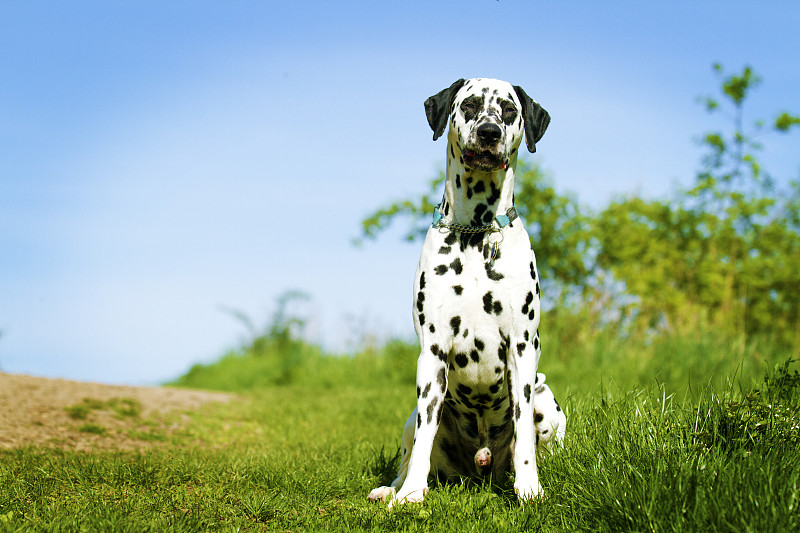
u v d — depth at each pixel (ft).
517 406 12.80
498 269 12.88
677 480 10.45
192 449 19.45
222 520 11.69
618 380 29.99
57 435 20.48
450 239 13.15
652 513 10.07
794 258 42.68
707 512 9.68
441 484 14.20
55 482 13.64
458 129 13.38
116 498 12.61
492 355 13.07
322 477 14.60
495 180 13.07
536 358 13.28
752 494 9.63
